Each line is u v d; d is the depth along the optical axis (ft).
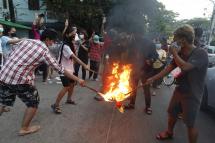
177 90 14.12
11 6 64.03
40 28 35.12
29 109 14.75
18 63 13.78
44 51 13.98
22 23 84.38
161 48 29.53
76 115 18.81
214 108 20.72
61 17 74.49
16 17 84.12
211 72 22.08
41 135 15.12
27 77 14.03
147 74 20.08
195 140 13.64
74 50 19.90
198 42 15.35
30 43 14.05
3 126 16.06
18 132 15.28
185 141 15.58
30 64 13.91
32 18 84.89
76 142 14.51
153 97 26.45
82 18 76.48
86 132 15.94
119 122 18.03
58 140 14.61
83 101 22.53
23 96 14.39
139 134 16.20
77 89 27.12
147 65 20.24
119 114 19.70
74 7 74.18
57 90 26.07
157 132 16.70
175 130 17.24
